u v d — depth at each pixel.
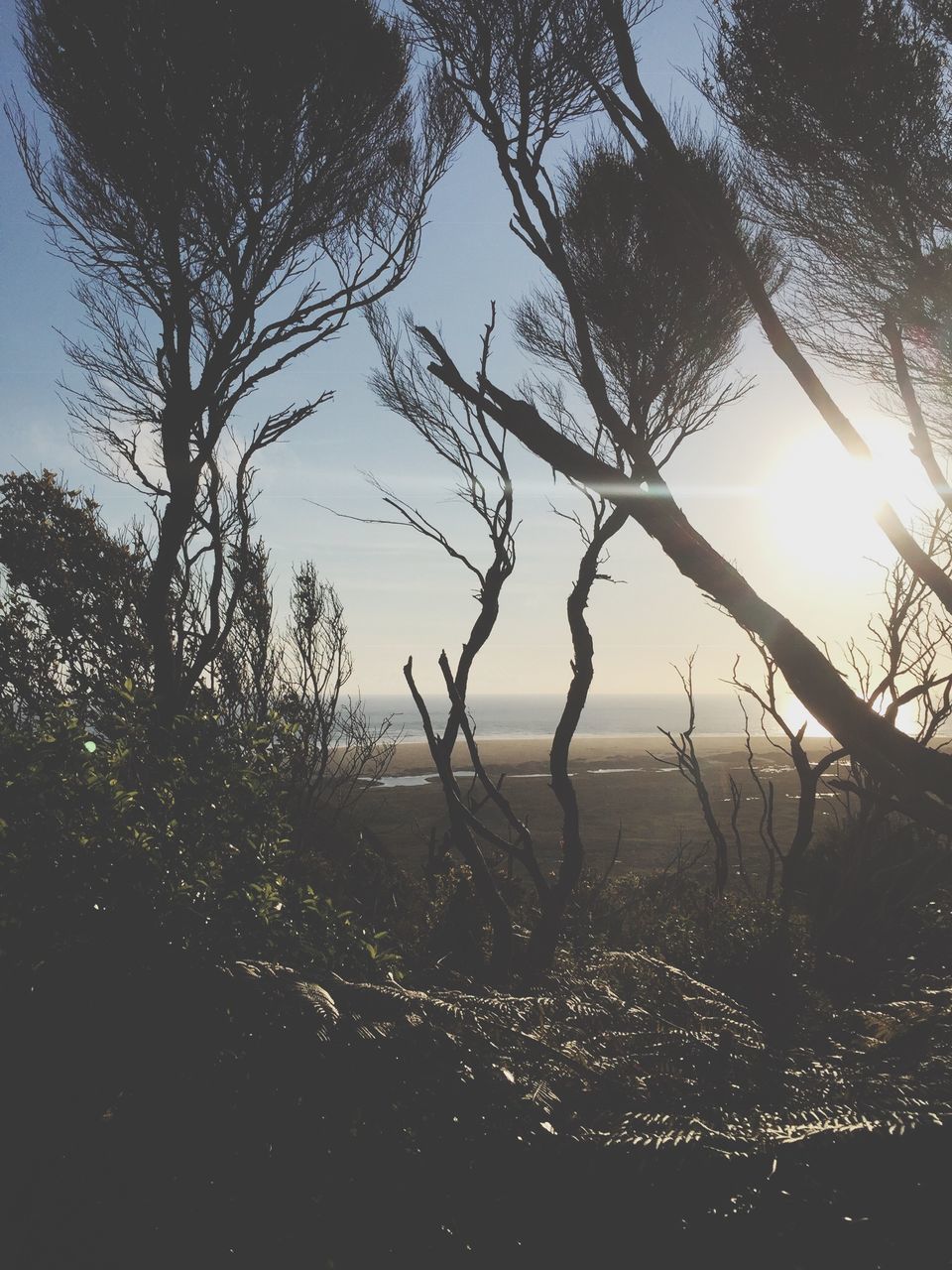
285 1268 1.95
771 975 5.18
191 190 7.18
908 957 5.82
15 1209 2.00
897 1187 2.24
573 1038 3.07
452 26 2.68
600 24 3.03
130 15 6.65
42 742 2.80
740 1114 2.59
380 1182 2.10
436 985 3.48
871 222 3.63
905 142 3.37
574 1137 2.18
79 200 7.36
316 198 7.50
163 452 7.75
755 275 1.40
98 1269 1.94
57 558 7.51
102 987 2.23
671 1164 2.18
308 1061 2.19
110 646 7.31
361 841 8.11
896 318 3.75
